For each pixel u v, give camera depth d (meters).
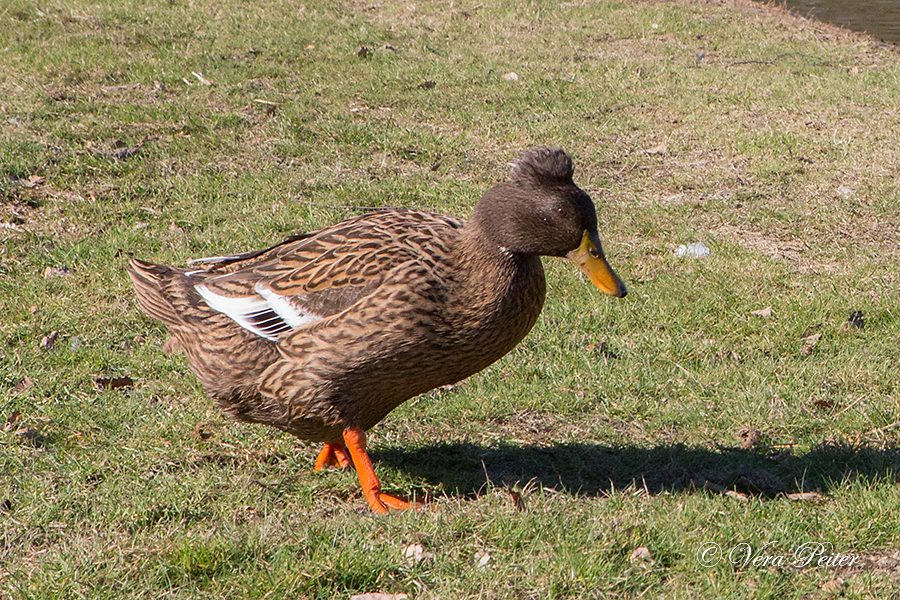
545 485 8.00
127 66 20.75
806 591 6.40
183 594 6.38
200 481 7.81
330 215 13.84
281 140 17.00
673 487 7.83
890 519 7.16
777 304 11.46
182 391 9.42
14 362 9.77
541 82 21.05
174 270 7.87
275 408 7.46
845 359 10.23
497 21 26.53
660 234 13.73
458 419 9.17
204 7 26.39
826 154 17.16
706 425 9.07
